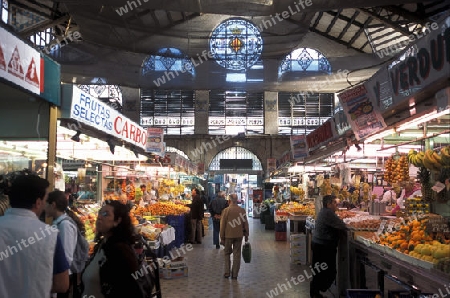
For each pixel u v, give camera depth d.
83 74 22.92
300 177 18.59
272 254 10.19
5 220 2.32
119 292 2.59
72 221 3.90
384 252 4.70
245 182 34.06
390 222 5.43
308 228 8.73
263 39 24.48
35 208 2.45
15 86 3.61
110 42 21.45
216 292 6.35
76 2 13.30
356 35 26.77
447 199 5.33
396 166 6.89
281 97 31.02
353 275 6.00
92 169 9.23
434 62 3.49
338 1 12.59
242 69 25.36
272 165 24.91
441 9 16.78
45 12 18.03
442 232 4.30
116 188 10.19
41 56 4.13
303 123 30.67
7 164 4.52
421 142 6.46
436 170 5.14
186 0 12.86
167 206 10.12
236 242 7.45
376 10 20.33
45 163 4.46
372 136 6.12
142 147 8.35
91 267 2.75
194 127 30.36
